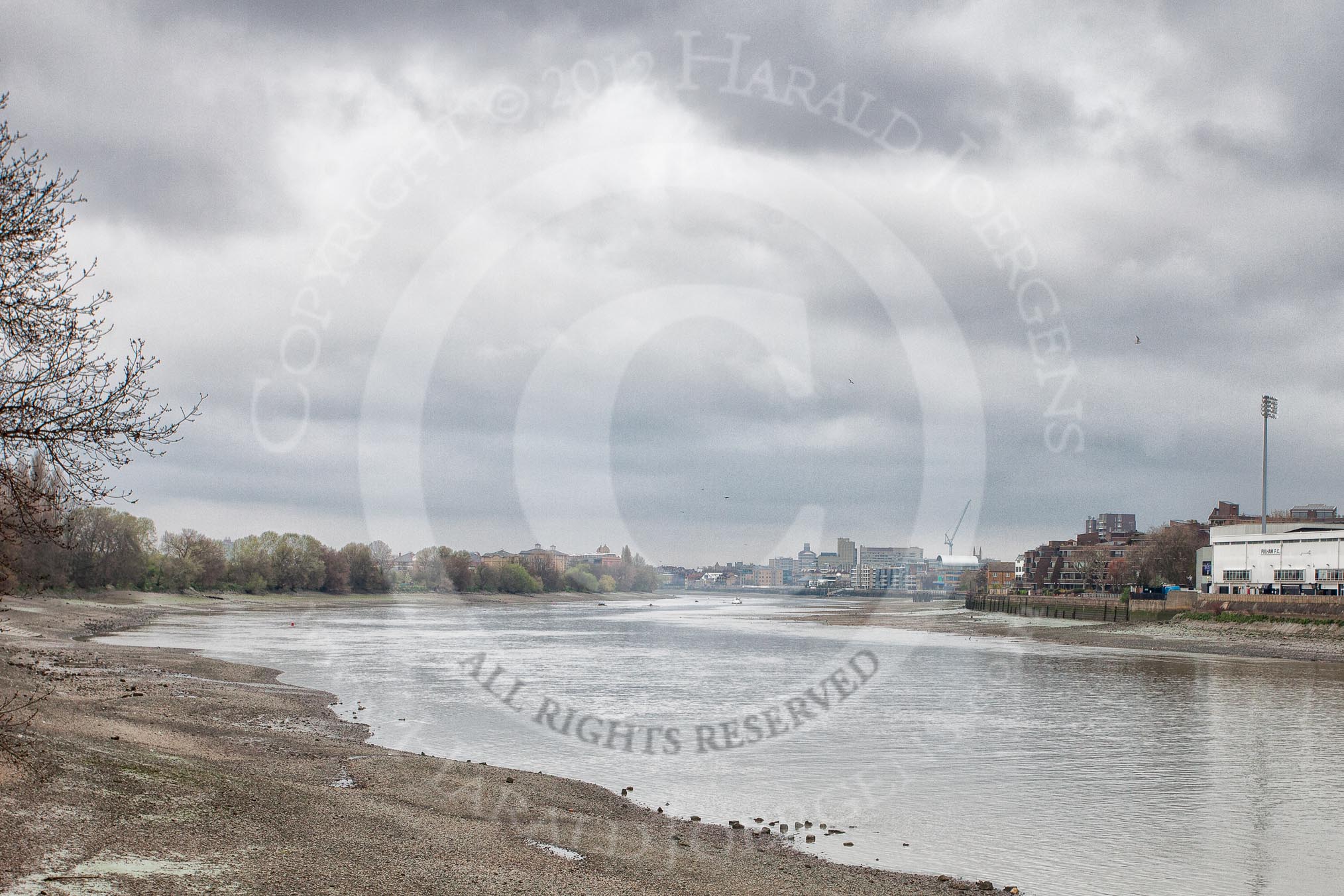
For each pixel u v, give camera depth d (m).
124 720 33.50
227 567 151.75
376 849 20.62
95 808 19.97
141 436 18.52
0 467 17.75
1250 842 27.89
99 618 99.81
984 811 30.50
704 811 29.08
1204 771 37.19
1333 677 71.69
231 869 17.91
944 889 23.16
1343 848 27.48
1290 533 126.12
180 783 22.94
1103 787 34.19
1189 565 148.12
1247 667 78.50
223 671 58.34
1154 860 26.14
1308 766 38.19
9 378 17.72
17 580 22.41
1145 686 64.88
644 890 20.59
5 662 45.66
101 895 15.68
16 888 15.45
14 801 19.38
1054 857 26.14
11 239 17.53
